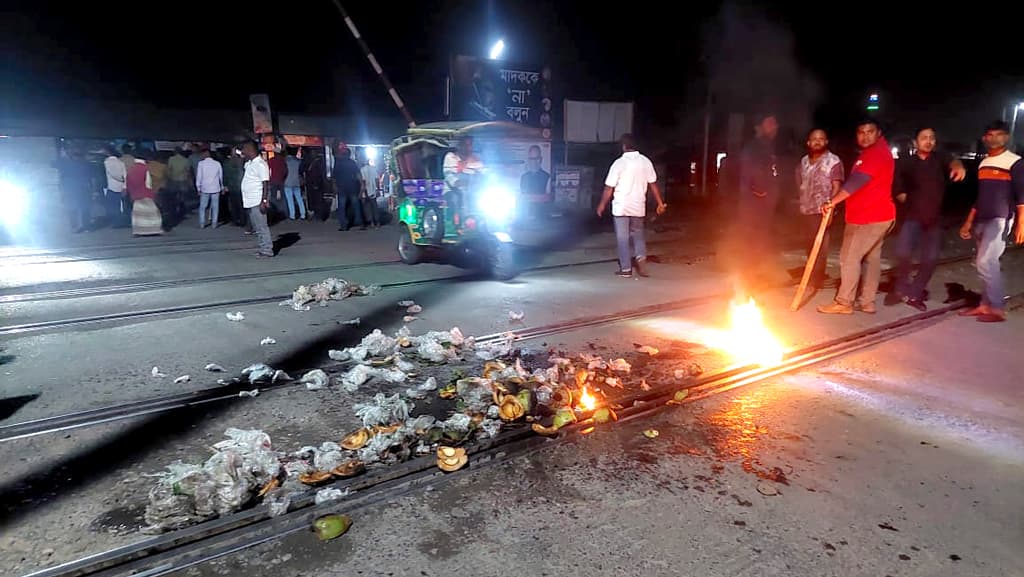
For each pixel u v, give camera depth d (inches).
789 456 160.2
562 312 293.0
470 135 482.0
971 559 120.8
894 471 153.3
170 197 636.1
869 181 277.4
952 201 922.7
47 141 642.8
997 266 284.8
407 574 114.2
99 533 124.2
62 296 313.9
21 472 146.6
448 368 217.5
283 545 121.6
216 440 163.5
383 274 379.2
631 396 193.2
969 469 154.7
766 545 124.0
